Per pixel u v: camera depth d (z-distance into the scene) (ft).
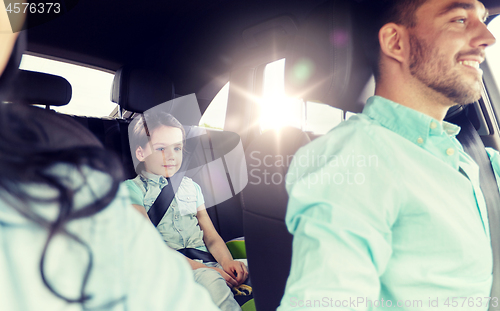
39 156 0.79
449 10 2.31
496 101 4.54
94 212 0.84
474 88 2.32
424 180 2.05
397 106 2.34
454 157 2.25
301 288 1.79
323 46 2.98
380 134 2.17
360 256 1.82
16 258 0.73
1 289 0.71
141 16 6.68
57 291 0.75
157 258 1.05
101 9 6.28
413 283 2.00
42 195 0.76
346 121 2.47
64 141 0.88
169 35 7.18
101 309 0.82
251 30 6.93
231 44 7.34
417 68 2.37
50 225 0.75
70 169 0.83
